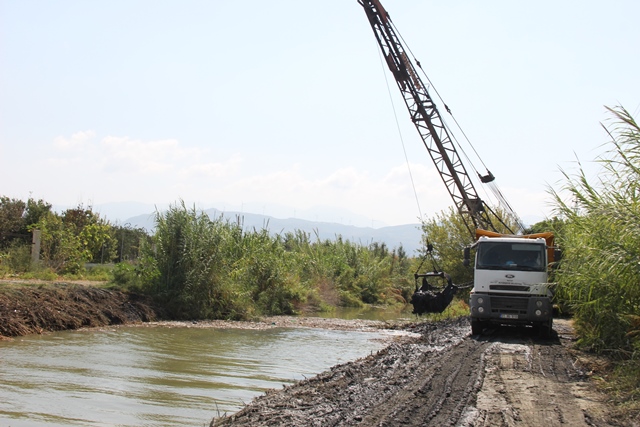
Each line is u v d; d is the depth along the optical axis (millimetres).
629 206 10922
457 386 10555
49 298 18781
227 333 20312
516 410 8758
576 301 14047
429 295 24266
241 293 26547
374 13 33812
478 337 18984
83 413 8820
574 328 18969
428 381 10930
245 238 30703
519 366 12789
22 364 12156
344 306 40781
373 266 49875
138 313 21922
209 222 26172
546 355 14578
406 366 12922
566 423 8086
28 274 23984
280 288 31234
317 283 40688
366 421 8086
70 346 14961
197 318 24266
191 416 9047
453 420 8172
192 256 24625
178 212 25531
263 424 8039
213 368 13414
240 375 12781
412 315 34906
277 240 34031
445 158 34688
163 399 10062
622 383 10344
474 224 35750
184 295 24109
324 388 10695
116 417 8734
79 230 33281
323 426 7859
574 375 11844
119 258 39219
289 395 10078
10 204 33156
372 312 36344
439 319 28438
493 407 8930
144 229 39000
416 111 34625
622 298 11945
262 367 13961
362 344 19203
